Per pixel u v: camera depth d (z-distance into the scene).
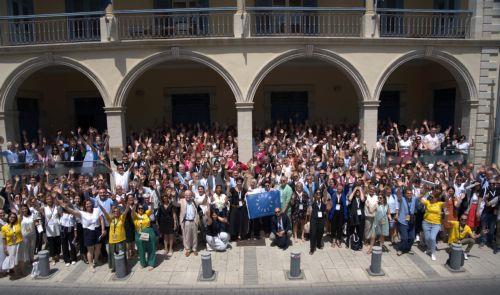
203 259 7.46
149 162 11.23
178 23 13.12
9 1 13.21
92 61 12.44
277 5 14.73
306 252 8.74
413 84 17.00
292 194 9.27
